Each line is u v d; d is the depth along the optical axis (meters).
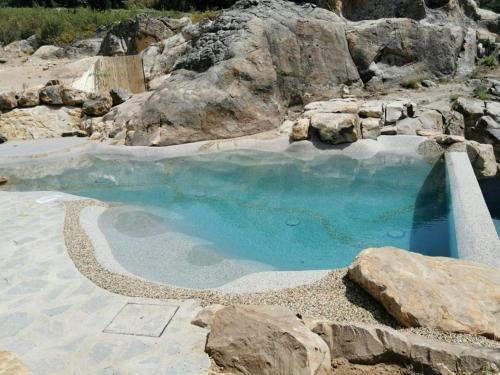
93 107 13.99
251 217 7.89
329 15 13.76
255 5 13.52
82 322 4.16
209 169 10.38
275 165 10.36
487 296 3.77
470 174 7.95
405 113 10.95
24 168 11.16
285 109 12.70
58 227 6.52
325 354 3.29
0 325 4.16
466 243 5.30
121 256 5.96
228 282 5.20
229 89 11.80
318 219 7.72
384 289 3.97
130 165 10.96
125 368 3.49
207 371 3.38
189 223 7.59
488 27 15.74
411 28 13.65
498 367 2.99
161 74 17.25
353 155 10.24
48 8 29.86
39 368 3.56
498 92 11.91
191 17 21.03
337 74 13.20
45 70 19.12
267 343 3.34
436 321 3.60
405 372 3.25
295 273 4.91
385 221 7.51
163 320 4.11
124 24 20.61
